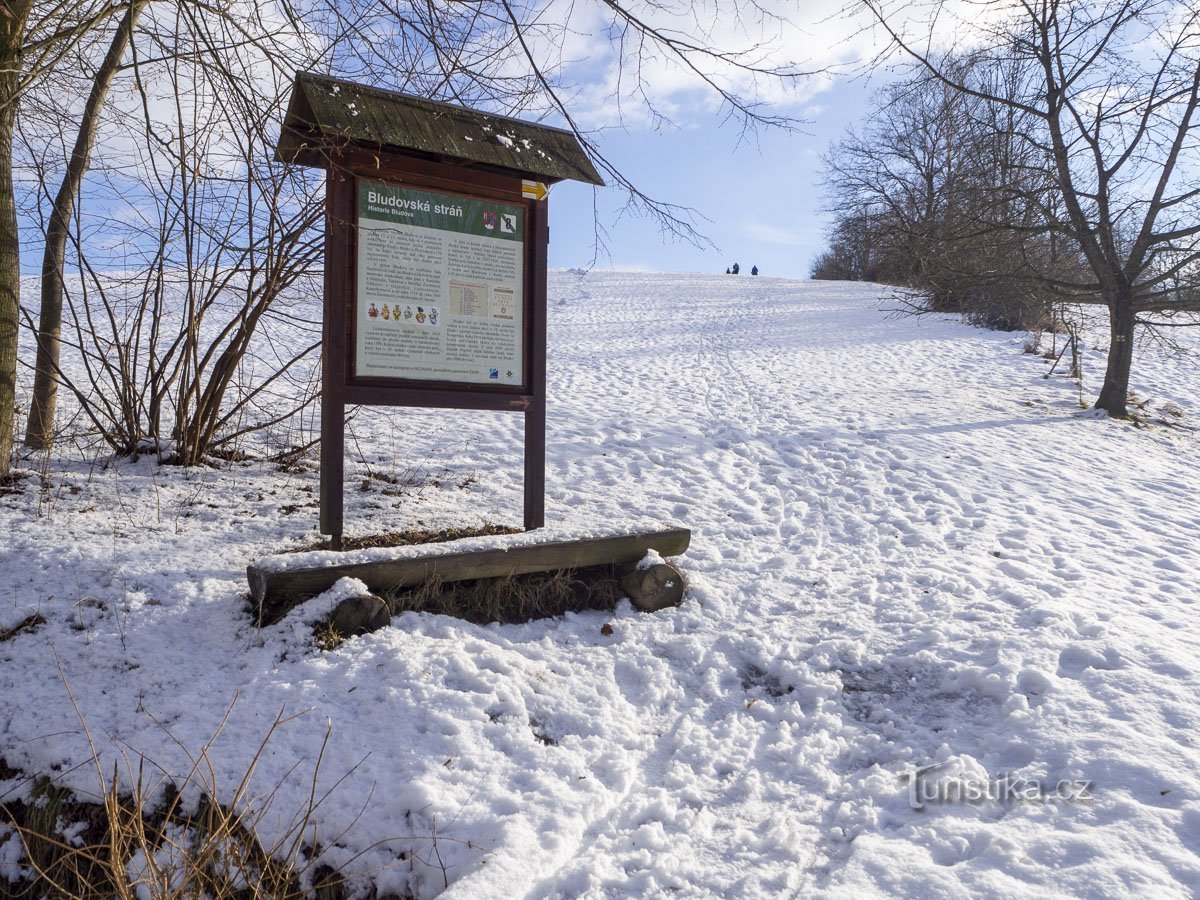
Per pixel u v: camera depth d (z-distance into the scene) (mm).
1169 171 12805
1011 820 3412
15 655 4164
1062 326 20969
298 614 4453
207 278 7016
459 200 5727
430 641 4527
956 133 14328
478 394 5820
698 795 3816
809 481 8836
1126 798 3441
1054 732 3998
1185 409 14617
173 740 3707
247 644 4352
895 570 6328
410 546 5020
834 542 7051
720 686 4738
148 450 7309
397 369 5531
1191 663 4605
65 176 6922
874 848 3307
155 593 4730
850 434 10883
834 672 4816
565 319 26281
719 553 6543
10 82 5621
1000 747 4004
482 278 5824
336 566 4605
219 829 3258
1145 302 13445
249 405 11008
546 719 4176
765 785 3893
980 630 5184
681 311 28672
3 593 4547
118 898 3260
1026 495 8594
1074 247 15516
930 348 20031
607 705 4375
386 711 3955
